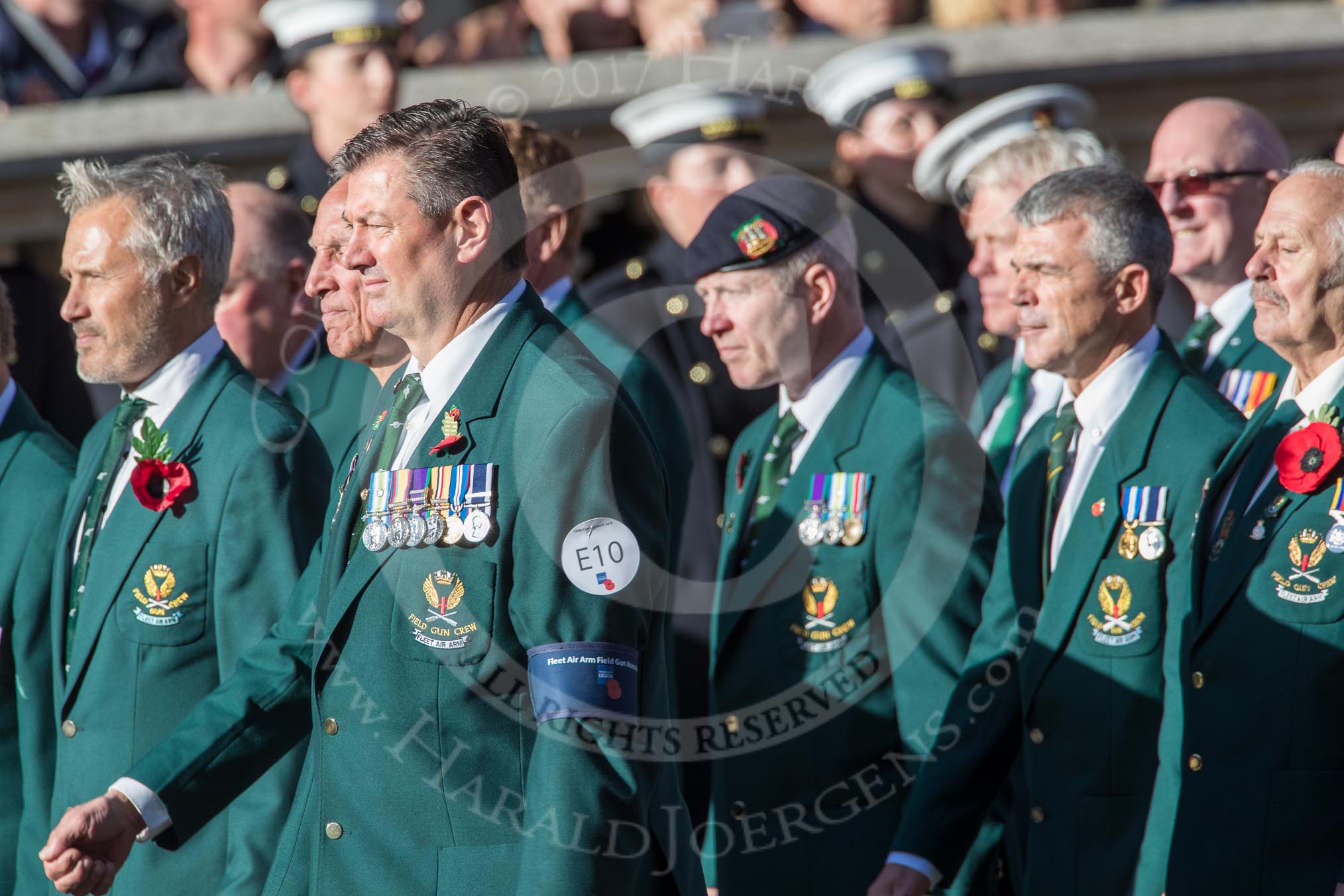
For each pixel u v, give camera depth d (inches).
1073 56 956.0
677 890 423.5
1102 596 507.2
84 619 530.0
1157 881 485.1
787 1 977.5
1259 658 461.7
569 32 946.7
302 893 436.1
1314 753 452.1
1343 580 452.4
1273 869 452.1
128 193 539.2
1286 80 962.7
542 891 386.3
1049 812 512.1
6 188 888.3
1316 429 464.1
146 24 988.6
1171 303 668.7
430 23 1010.7
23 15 946.7
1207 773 467.8
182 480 523.8
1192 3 1037.8
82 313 540.1
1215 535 485.7
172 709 518.9
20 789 569.6
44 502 574.6
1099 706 503.8
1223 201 620.1
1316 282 467.8
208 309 552.7
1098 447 526.3
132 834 445.4
